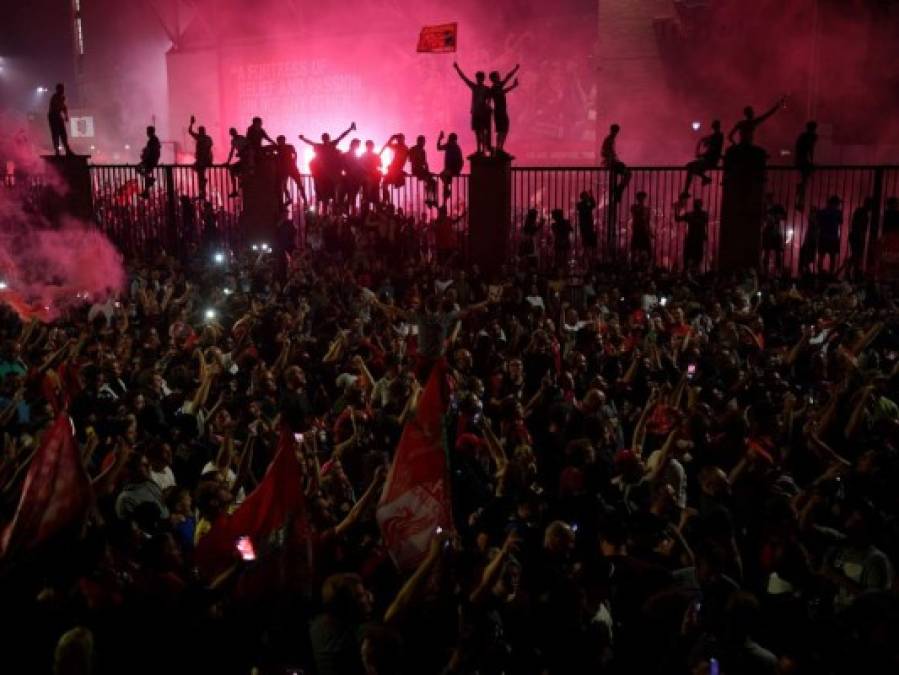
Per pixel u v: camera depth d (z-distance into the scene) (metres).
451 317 11.42
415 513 6.25
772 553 6.04
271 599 5.61
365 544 6.51
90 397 8.97
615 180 20.83
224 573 5.57
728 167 19.80
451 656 5.25
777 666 4.99
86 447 6.98
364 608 5.20
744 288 16.19
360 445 8.22
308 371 10.80
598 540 6.27
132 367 10.63
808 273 18.12
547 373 9.73
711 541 5.70
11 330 13.06
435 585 5.53
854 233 19.08
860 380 9.38
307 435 8.18
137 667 4.99
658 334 12.66
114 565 5.61
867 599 5.17
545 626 5.35
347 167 22.53
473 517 6.88
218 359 10.20
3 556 5.20
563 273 17.19
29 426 7.88
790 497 7.00
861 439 8.26
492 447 7.50
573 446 6.99
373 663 4.75
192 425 8.60
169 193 24.25
